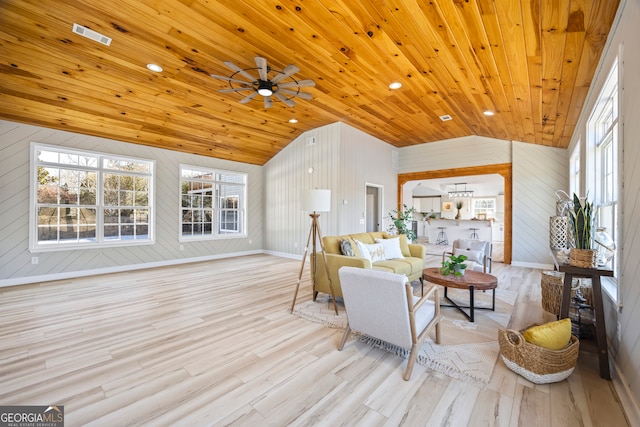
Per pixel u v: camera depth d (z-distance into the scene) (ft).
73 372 6.71
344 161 20.07
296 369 6.88
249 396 5.87
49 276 15.47
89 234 17.08
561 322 6.69
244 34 9.34
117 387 6.15
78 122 15.21
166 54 10.76
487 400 5.74
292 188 23.20
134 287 14.16
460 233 32.60
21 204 14.62
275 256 24.18
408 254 15.66
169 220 20.35
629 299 5.89
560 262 8.06
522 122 14.64
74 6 8.36
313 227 11.26
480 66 9.14
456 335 8.73
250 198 25.38
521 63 8.37
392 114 16.66
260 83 10.64
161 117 16.15
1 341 8.24
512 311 10.88
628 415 5.19
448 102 13.69
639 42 5.28
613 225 8.64
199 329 9.17
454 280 10.16
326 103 15.28
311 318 10.09
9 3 8.23
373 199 24.44
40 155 15.44
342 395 5.91
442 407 5.54
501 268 19.39
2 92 12.31
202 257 22.13
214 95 14.48
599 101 8.78
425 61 9.64
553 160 19.33
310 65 10.98
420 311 7.57
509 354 6.74
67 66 11.30
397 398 5.82
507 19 6.50
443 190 40.42
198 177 22.45
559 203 10.71
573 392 5.98
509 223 20.83
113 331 8.98
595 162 10.37
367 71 11.10
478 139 22.04
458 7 6.47
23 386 6.15
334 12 7.69
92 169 17.06
